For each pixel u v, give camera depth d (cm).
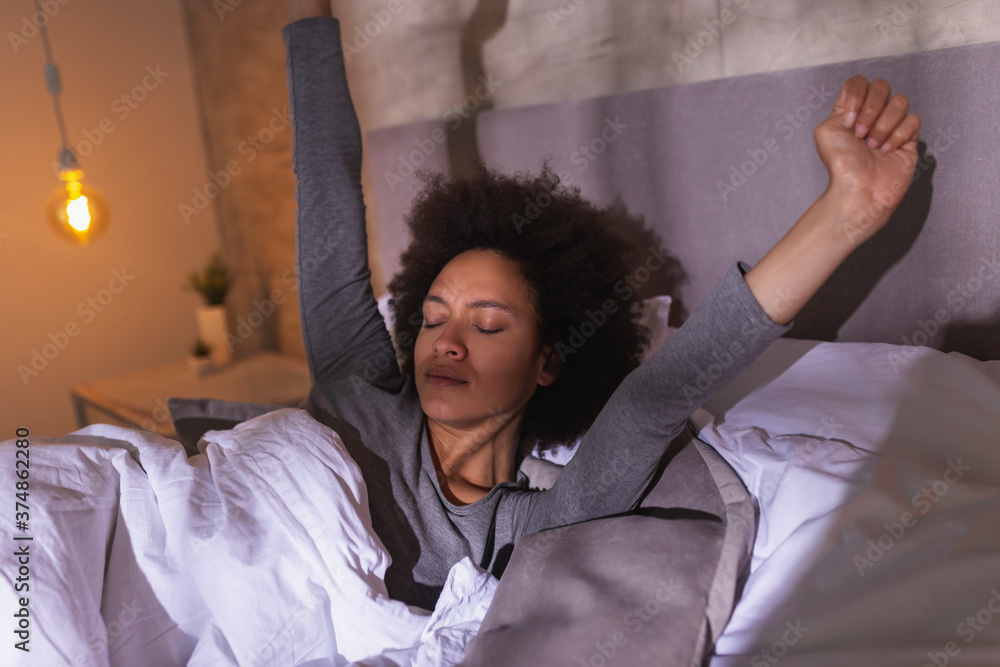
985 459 78
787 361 107
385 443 94
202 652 76
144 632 76
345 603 78
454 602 79
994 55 93
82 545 72
